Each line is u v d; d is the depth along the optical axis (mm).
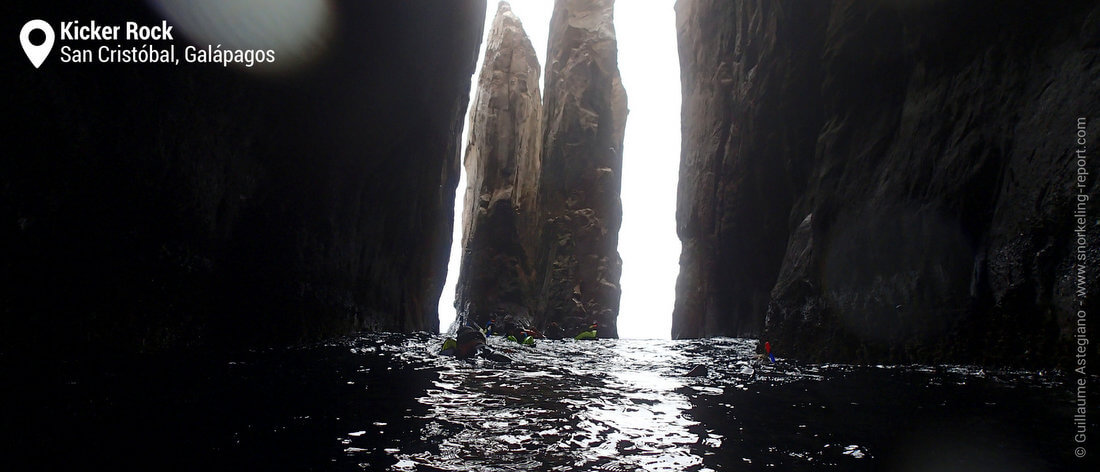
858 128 12875
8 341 6188
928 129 10477
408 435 4508
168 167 8898
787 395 6730
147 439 3957
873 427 4844
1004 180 8609
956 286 8961
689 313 30812
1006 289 7918
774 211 21172
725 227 24703
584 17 42406
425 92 18594
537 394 6867
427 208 22391
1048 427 4590
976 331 8328
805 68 17609
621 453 4145
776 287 13695
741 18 23672
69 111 7195
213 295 9812
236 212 10953
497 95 42062
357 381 7156
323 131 13641
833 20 13992
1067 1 8445
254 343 10453
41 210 6762
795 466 3791
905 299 9750
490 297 38062
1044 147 7930
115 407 4746
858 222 11289
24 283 6469
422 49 17453
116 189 7875
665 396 6793
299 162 12906
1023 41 9055
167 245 8805
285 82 11852
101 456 3543
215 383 6184
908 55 11586
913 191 10234
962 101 9945
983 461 3754
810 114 17922
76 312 7035
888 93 12289
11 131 6500
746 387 7559
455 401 6133
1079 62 7867
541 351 15383
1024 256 7738
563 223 38812
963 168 9320
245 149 10977
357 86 14641
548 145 40656
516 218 39875
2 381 5355
